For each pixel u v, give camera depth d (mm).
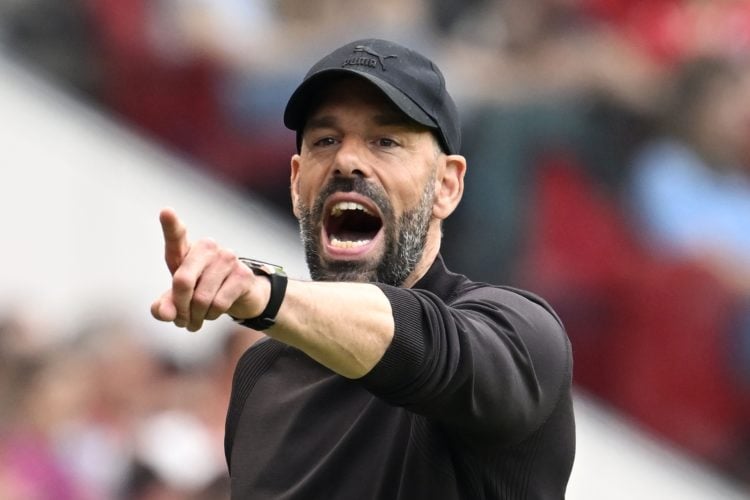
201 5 24984
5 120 21734
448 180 8891
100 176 22031
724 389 25562
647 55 26641
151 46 24531
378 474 7793
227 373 20141
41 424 19500
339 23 25672
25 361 19828
